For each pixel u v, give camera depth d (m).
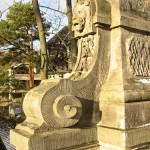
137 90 3.22
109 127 3.12
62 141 2.84
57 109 2.72
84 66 3.46
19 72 16.17
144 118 3.21
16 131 2.93
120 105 3.02
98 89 3.27
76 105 2.88
